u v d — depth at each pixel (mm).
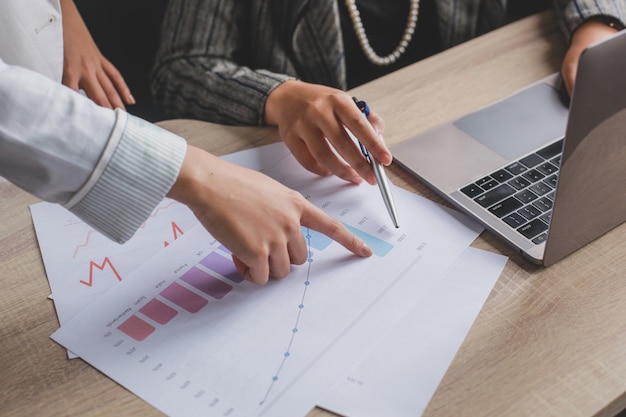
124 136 563
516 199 677
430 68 905
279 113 809
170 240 667
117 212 584
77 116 551
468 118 797
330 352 545
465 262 625
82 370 546
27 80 537
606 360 530
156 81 1009
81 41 1046
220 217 595
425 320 569
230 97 871
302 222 636
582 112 509
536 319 567
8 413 517
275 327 570
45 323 588
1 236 678
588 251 628
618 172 589
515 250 632
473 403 505
